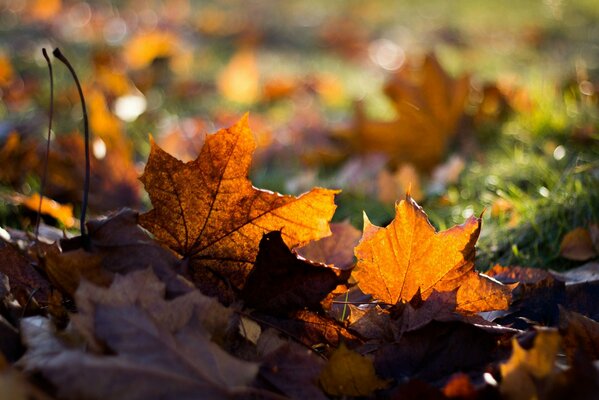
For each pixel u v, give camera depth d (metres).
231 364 0.60
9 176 1.04
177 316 0.62
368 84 1.93
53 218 0.95
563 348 0.67
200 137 1.30
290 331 0.68
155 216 0.69
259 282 0.68
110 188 1.00
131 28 2.57
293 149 1.32
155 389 0.58
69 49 2.10
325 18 3.08
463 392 0.60
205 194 0.69
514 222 0.93
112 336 0.60
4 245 0.72
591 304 0.76
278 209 0.69
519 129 1.21
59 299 0.67
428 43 2.58
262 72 2.02
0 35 2.29
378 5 3.45
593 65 1.74
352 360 0.63
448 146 1.20
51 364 0.58
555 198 0.94
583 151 1.07
